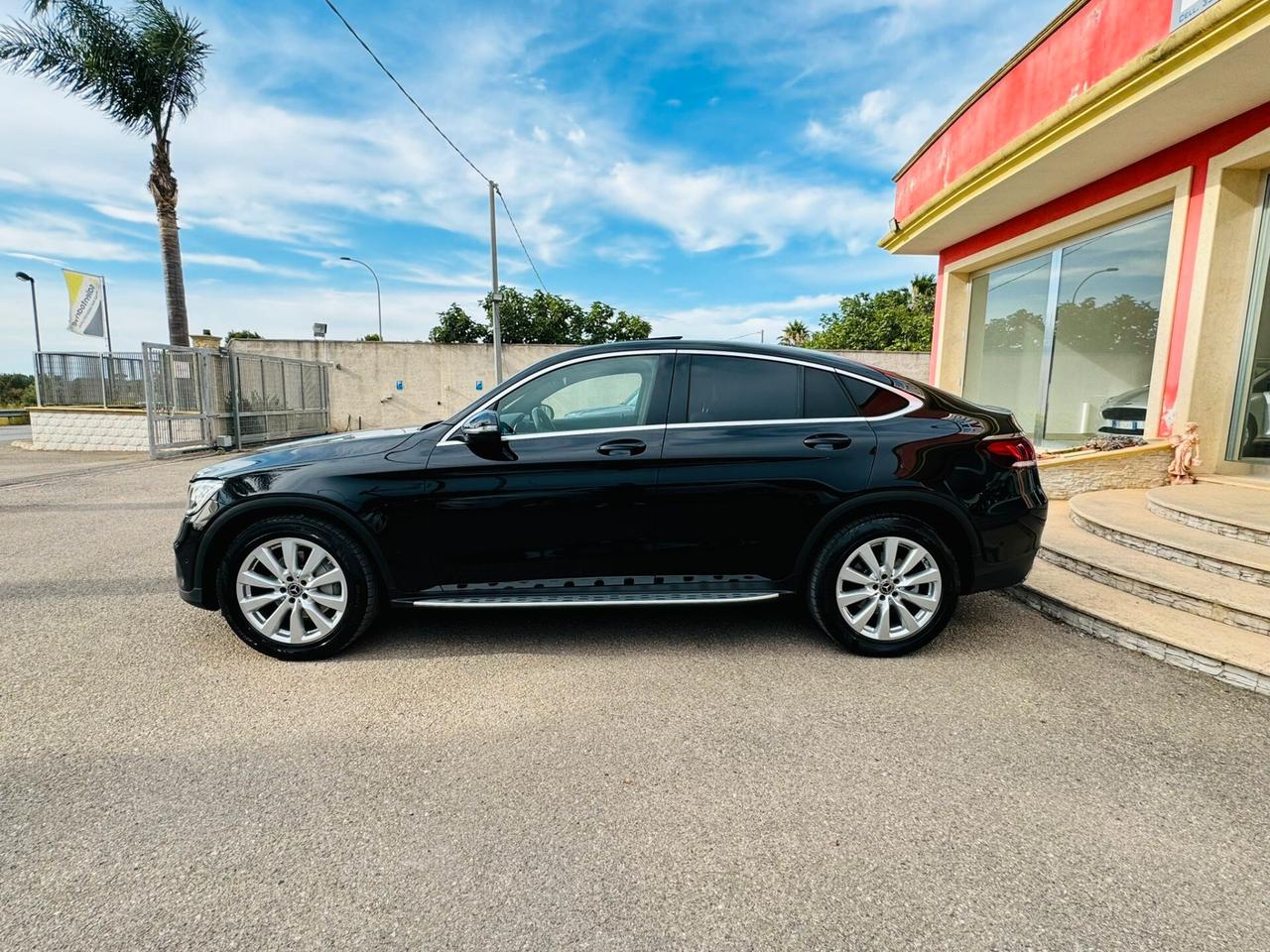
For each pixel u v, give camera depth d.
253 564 3.44
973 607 4.18
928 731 2.72
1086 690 3.06
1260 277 5.69
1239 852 2.02
